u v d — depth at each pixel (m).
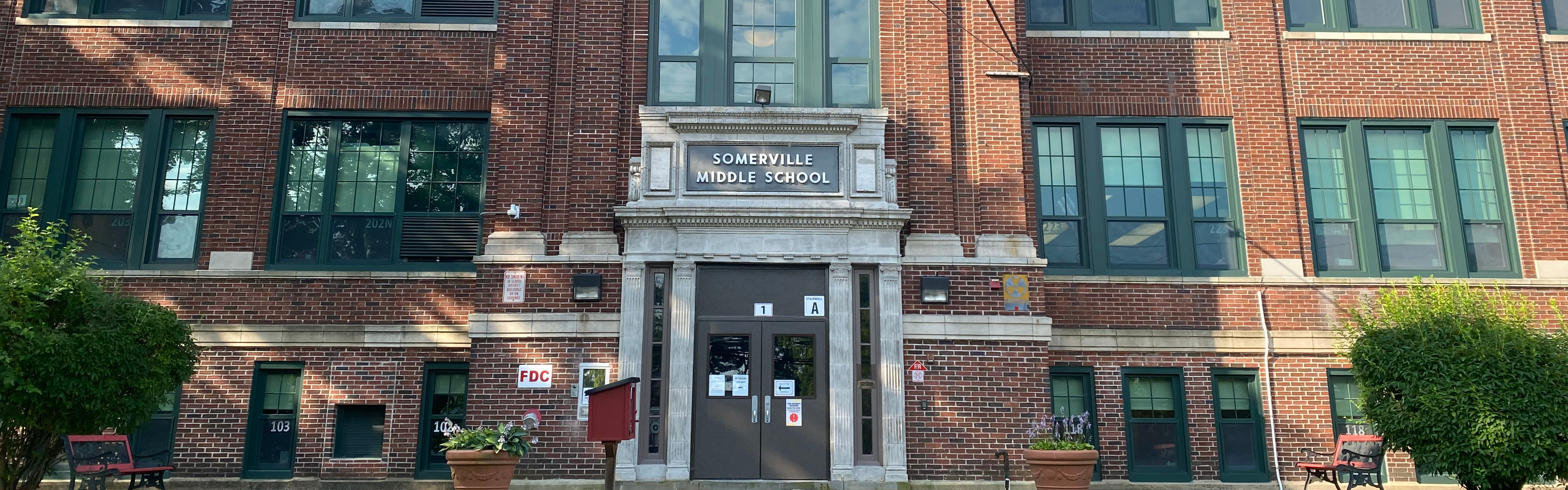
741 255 12.96
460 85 14.80
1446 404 11.36
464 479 11.30
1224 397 14.23
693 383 12.70
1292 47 15.31
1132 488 13.55
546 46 13.86
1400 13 15.50
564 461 12.52
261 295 13.97
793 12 14.18
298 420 13.62
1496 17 15.38
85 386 10.57
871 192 13.15
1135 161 15.04
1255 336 14.22
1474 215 14.94
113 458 11.29
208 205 14.23
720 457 12.62
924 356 12.89
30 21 14.77
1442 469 11.70
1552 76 15.31
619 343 12.81
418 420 13.65
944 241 13.22
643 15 14.02
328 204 14.48
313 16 15.09
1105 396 14.03
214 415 13.58
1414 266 14.77
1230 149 15.03
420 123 14.87
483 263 13.02
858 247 13.05
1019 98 13.94
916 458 12.61
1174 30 15.40
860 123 13.35
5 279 10.54
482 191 14.62
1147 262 14.68
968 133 13.75
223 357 13.73
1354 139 15.08
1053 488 11.99
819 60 13.91
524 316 12.87
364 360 13.82
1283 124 15.00
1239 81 15.16
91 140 14.65
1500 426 11.11
